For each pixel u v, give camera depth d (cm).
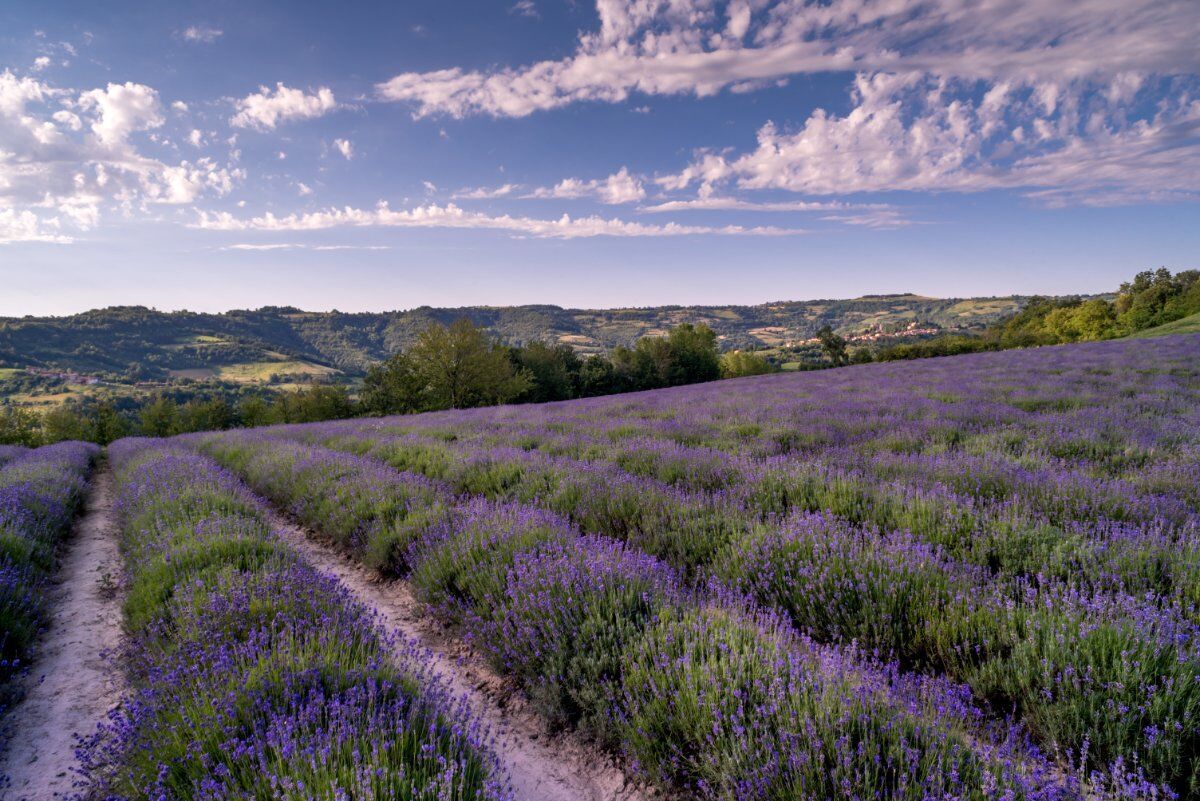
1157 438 812
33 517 820
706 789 268
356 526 723
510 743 333
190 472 1114
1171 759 244
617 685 337
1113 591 385
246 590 448
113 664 438
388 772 233
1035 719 289
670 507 628
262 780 236
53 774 316
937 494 584
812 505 618
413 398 5366
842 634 390
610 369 7681
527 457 975
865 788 223
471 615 445
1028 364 2489
